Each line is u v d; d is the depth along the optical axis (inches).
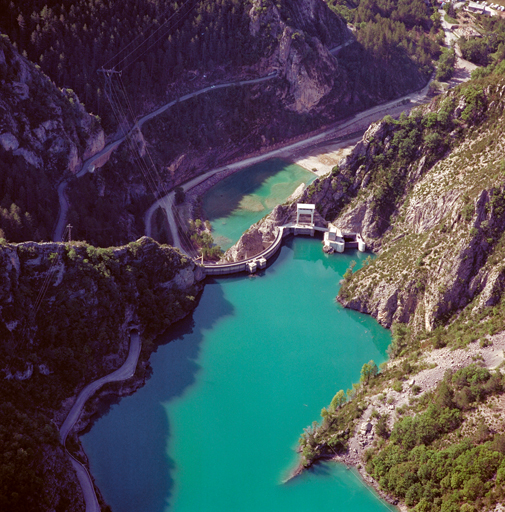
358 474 6820.9
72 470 6668.3
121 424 7504.9
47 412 7194.9
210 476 6929.1
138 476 6889.8
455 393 6850.4
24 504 5944.9
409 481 6417.3
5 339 7160.4
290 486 6806.1
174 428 7495.1
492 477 6023.6
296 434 7450.8
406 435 6717.5
